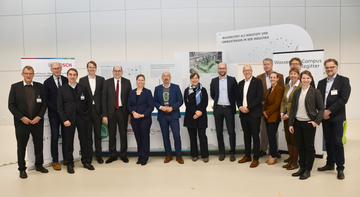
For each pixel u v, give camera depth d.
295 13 7.31
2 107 7.93
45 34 7.69
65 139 3.11
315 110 2.59
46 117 3.39
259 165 3.29
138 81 3.40
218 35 4.95
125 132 3.62
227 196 2.30
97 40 7.57
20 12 7.71
